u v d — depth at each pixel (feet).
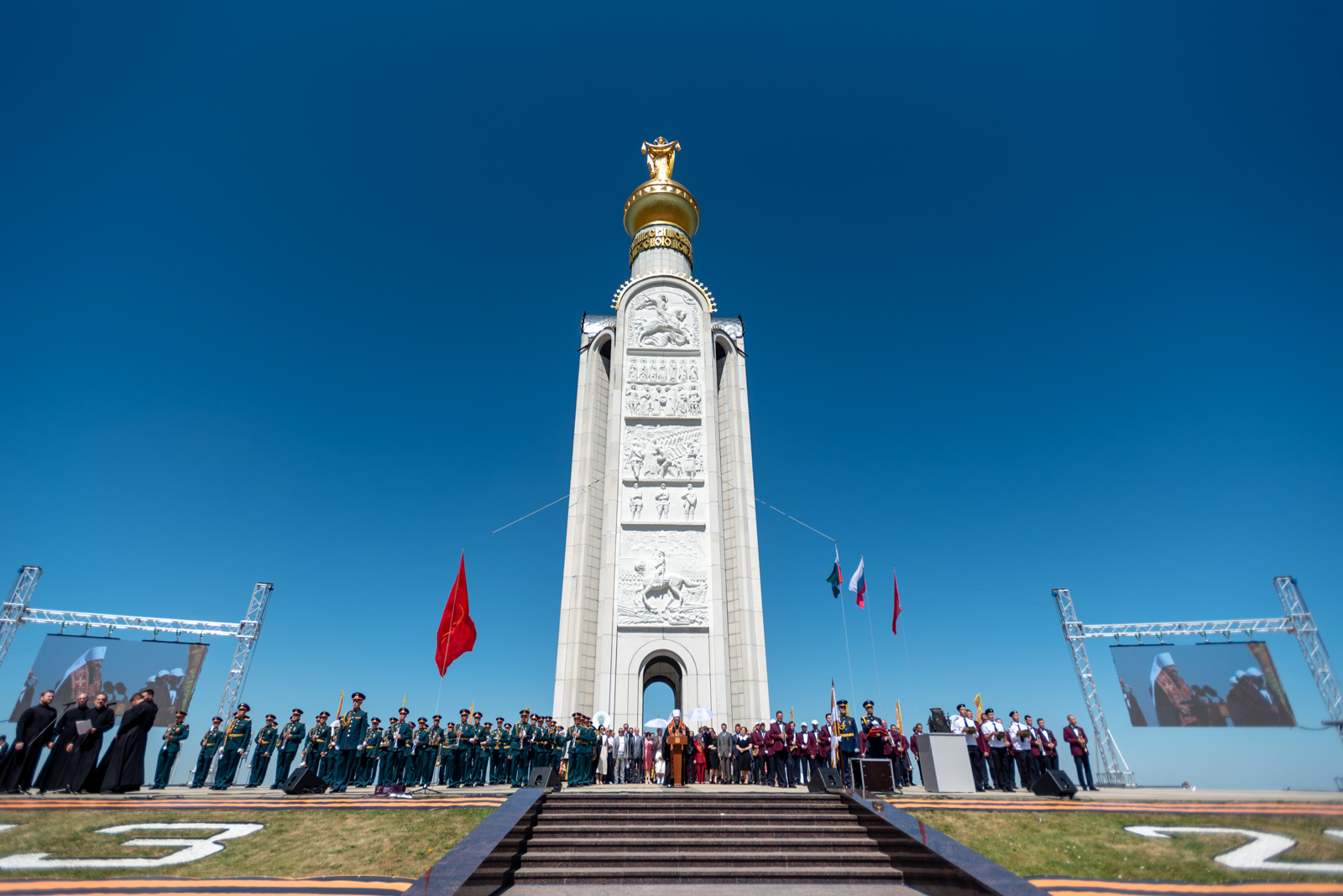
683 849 51.52
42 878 40.93
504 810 52.90
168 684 130.72
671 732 83.15
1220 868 39.88
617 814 56.54
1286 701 123.54
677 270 150.71
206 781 112.27
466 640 82.23
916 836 47.19
